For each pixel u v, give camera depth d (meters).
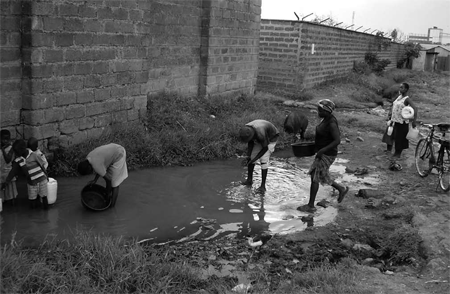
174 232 6.56
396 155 11.10
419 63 41.03
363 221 7.29
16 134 8.09
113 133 9.80
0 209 6.64
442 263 5.67
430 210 7.66
